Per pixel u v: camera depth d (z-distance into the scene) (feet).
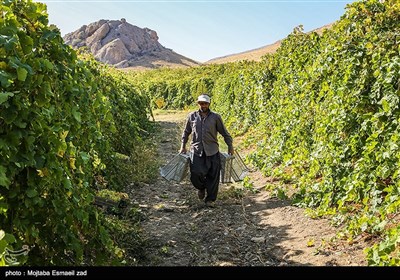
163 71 164.35
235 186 27.84
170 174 24.20
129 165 29.94
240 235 19.06
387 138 17.88
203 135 23.20
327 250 16.05
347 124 20.70
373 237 15.96
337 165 20.63
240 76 58.65
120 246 16.90
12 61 10.31
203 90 106.63
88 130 17.28
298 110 29.48
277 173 27.40
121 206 22.48
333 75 24.04
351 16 23.82
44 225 12.12
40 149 11.24
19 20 12.37
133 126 36.55
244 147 41.55
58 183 11.95
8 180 9.63
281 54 40.68
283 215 20.98
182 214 22.66
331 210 19.06
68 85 14.16
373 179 17.52
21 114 10.49
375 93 19.70
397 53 19.81
